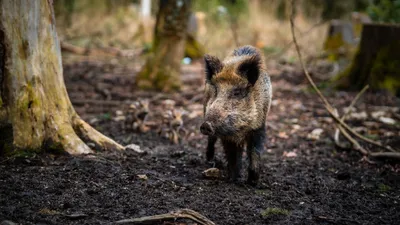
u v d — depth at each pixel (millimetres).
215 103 5992
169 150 8352
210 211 5453
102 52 21641
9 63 6578
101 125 10258
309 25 24875
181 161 7480
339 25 18562
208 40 22250
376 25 13766
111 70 17266
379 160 8258
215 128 5848
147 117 10953
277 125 10805
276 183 6801
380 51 13750
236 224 5145
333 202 6102
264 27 24766
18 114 6613
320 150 9008
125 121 9812
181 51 14055
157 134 9664
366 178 7336
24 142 6617
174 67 13969
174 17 13727
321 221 5387
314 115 11703
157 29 14047
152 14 28344
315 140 9711
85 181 6023
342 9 27469
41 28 6809
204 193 6035
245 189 6383
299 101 13086
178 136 9164
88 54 21031
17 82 6613
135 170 6617
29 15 6656
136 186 6035
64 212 5164
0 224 4660
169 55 13898
